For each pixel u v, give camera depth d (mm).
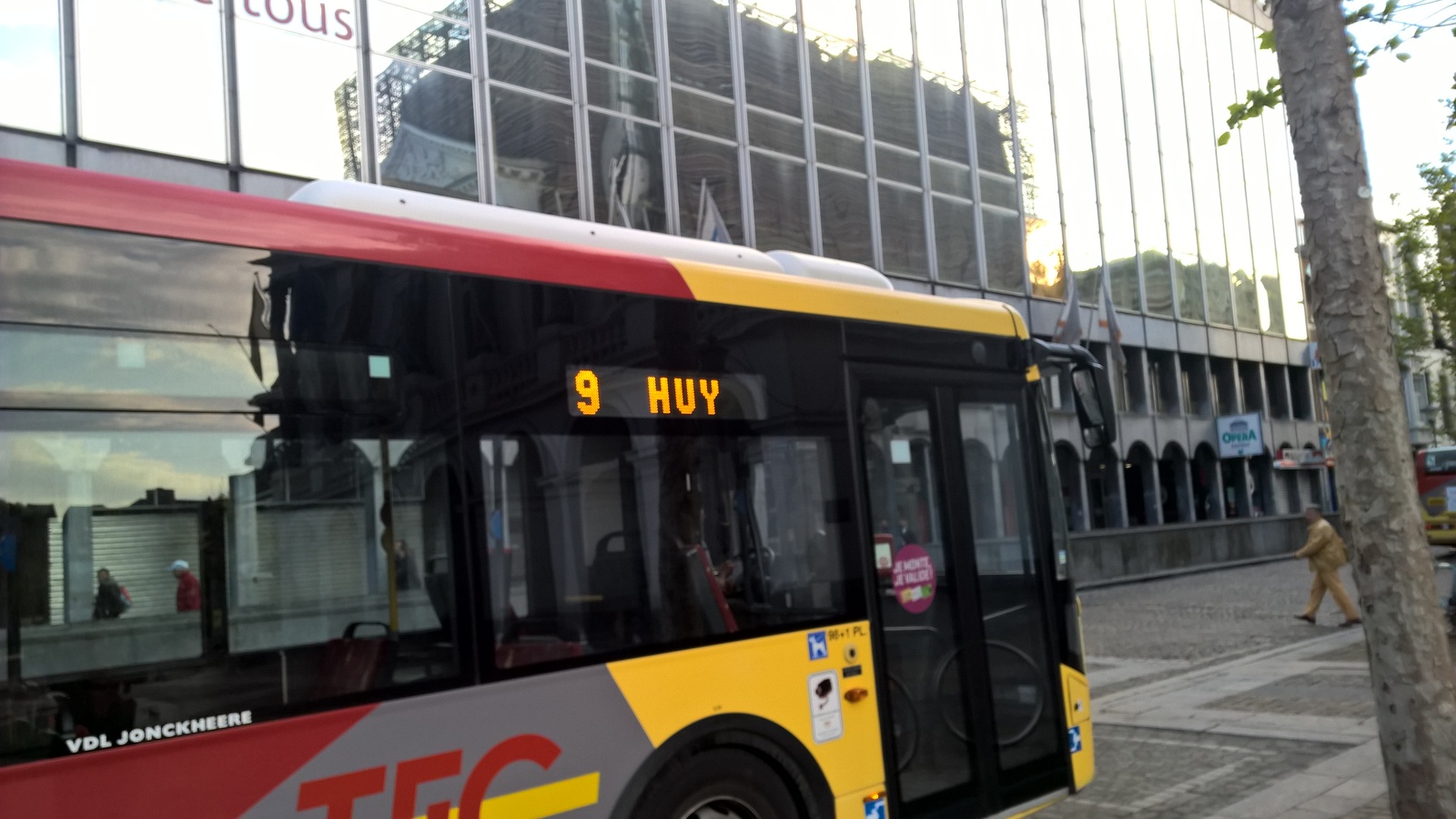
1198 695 10102
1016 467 6051
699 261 4844
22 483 2857
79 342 3014
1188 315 35844
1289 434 41625
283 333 3402
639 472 4250
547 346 4047
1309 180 4832
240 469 3234
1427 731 4535
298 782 3209
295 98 14719
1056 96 30125
